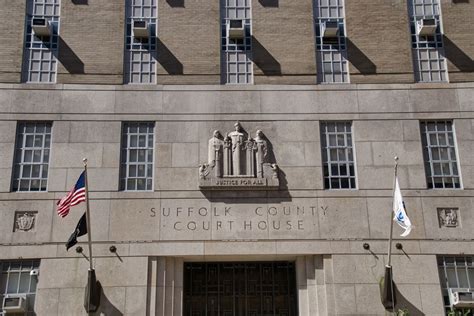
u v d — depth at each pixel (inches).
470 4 995.9
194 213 888.9
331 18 992.9
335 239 882.8
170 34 968.9
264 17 981.2
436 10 996.6
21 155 914.7
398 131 934.4
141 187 908.0
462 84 957.2
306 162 917.2
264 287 906.7
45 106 928.9
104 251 868.6
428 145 936.3
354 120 938.1
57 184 896.9
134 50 967.0
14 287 858.1
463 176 915.4
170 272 876.6
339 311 855.1
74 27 965.8
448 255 884.6
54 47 964.0
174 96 941.8
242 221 887.1
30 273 858.8
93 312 843.4
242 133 923.4
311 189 904.3
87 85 941.2
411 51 974.4
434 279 868.0
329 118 938.1
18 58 948.0
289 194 900.6
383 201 901.2
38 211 884.6
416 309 854.5
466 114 943.7
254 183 897.5
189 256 875.4
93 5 977.5
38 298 847.7
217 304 898.1
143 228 880.9
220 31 978.1
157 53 962.1
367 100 947.3
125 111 933.2
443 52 976.9
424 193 905.5
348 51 971.3
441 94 951.6
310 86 951.6
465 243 884.0
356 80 956.6
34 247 868.6
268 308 898.1
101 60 952.9
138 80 954.7
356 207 897.5
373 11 989.2
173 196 896.3
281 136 927.7
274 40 971.3
